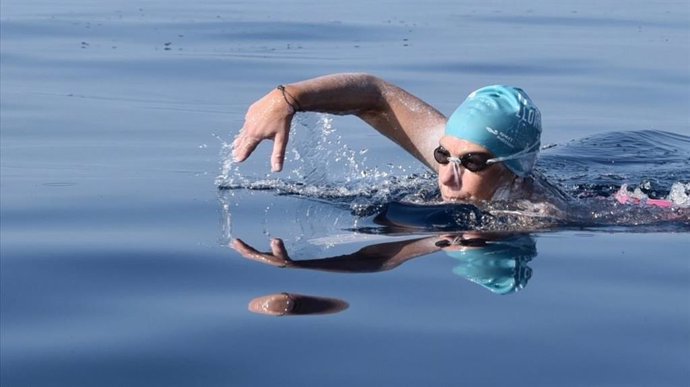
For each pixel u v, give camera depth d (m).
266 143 6.11
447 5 14.49
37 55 9.77
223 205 4.72
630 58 10.10
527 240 4.09
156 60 9.59
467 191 4.53
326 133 5.53
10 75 8.81
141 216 4.57
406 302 3.37
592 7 14.48
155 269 3.76
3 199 4.96
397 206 4.59
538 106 7.99
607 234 4.22
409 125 4.73
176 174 5.47
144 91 8.22
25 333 3.18
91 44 10.45
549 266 3.76
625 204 4.72
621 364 2.90
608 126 7.39
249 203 4.75
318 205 4.67
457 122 4.45
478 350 2.99
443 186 4.58
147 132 6.75
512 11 13.80
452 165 4.47
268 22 12.20
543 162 5.97
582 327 3.17
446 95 8.18
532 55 10.15
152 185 5.20
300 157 5.52
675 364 2.90
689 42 11.12
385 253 3.89
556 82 8.91
